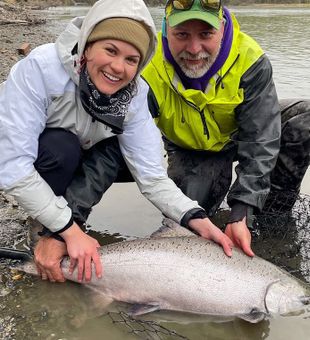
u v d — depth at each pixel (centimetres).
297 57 376
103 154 102
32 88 86
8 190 88
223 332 84
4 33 497
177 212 98
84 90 86
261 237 114
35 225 104
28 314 86
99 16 81
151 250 91
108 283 92
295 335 84
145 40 83
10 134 86
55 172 94
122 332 83
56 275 93
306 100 119
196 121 112
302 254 108
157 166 101
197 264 90
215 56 105
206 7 99
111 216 121
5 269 97
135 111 96
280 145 116
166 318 88
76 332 82
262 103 106
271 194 120
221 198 124
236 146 123
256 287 88
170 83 109
